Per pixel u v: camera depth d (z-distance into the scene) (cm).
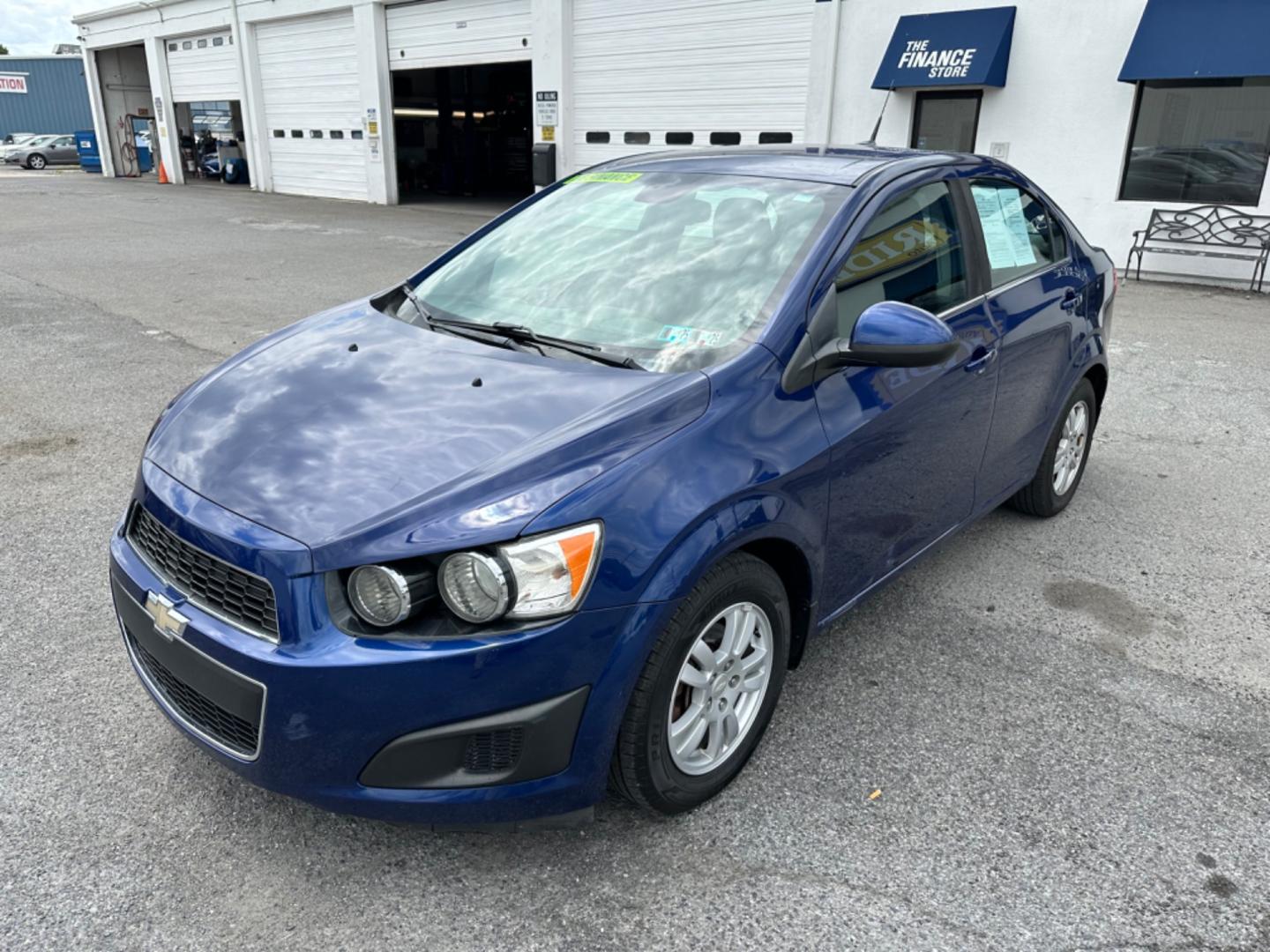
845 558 286
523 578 203
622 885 228
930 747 281
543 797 218
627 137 1670
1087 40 1161
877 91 1345
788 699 304
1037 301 371
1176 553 416
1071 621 357
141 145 3156
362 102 2103
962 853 240
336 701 202
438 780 210
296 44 2241
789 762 273
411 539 203
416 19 1959
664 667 222
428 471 219
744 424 243
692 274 289
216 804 252
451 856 237
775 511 241
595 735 216
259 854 236
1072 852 241
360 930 214
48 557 388
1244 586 386
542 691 208
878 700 304
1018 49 1212
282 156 2409
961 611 363
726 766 256
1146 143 1165
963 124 1286
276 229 1565
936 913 221
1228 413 612
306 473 223
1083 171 1202
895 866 236
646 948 211
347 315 327
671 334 271
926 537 334
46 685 301
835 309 275
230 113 2712
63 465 487
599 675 212
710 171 338
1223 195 1127
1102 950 212
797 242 285
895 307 260
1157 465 523
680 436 231
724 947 212
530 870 233
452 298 321
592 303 294
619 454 223
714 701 247
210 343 748
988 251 350
